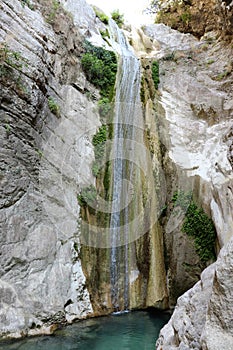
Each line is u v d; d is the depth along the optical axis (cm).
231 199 639
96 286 747
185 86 1105
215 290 230
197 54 1249
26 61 717
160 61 1189
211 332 222
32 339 577
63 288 677
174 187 895
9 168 644
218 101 1043
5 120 650
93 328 648
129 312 761
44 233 681
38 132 735
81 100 907
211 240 816
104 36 1184
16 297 597
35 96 719
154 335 623
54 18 908
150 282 799
